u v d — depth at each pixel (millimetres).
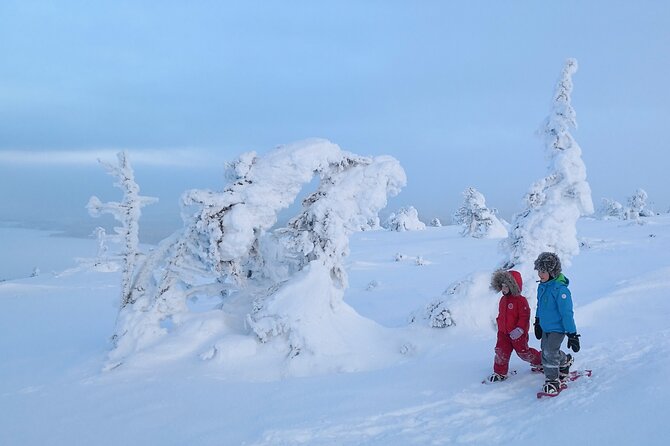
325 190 9117
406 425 4629
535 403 5047
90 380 7129
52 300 22078
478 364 6625
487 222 45156
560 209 10289
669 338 6625
